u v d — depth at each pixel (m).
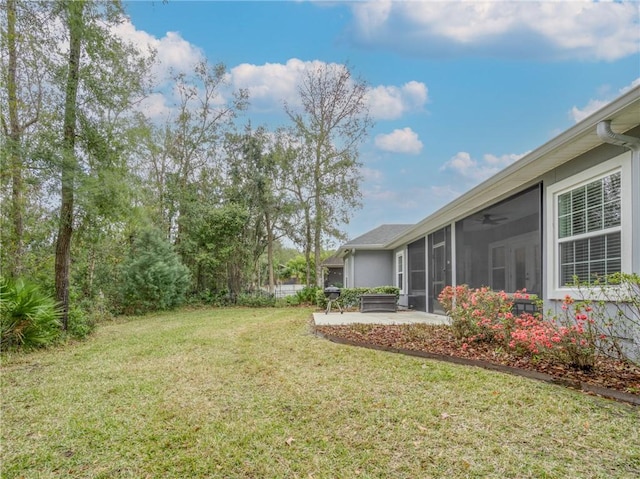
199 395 3.77
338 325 8.06
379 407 3.30
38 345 6.43
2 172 7.13
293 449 2.65
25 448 2.76
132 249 13.91
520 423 2.91
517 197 6.57
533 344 4.33
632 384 3.48
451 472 2.31
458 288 6.01
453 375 4.12
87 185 7.19
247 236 18.36
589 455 2.44
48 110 7.54
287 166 18.61
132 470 2.46
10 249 8.37
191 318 11.70
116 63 7.67
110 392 3.95
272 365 4.82
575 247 5.17
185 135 18.34
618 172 4.40
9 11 6.98
